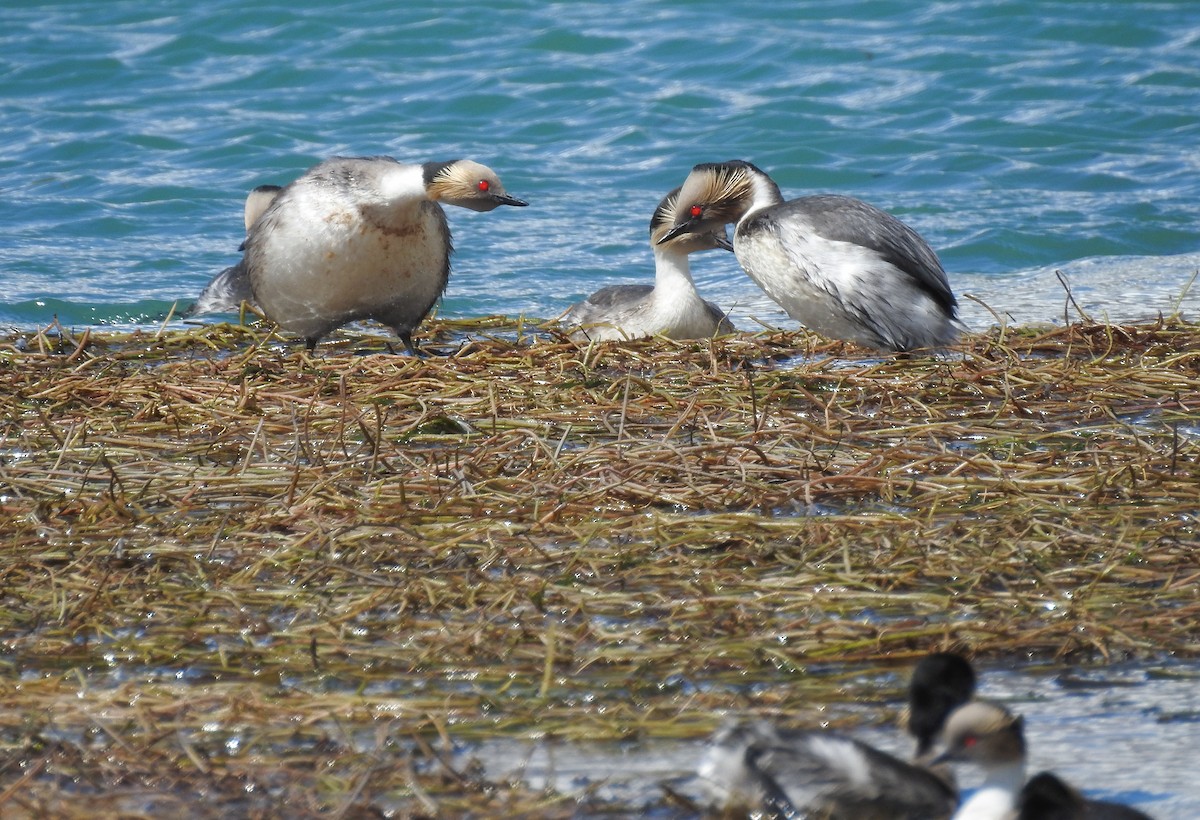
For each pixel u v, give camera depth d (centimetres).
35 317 1814
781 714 760
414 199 1491
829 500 1057
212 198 2392
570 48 3303
